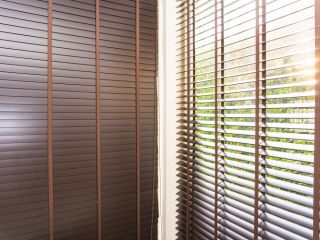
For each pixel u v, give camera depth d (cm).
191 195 169
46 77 144
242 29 140
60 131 148
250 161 125
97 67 157
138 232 170
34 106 141
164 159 181
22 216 138
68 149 150
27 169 139
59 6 148
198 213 164
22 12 138
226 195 141
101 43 160
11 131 135
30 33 140
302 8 104
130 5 169
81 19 154
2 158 133
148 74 175
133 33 170
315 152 94
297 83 104
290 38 116
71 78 151
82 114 154
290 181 115
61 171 148
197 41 163
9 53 135
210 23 164
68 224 150
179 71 185
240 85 143
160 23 182
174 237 184
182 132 180
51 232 144
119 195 165
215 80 142
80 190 154
